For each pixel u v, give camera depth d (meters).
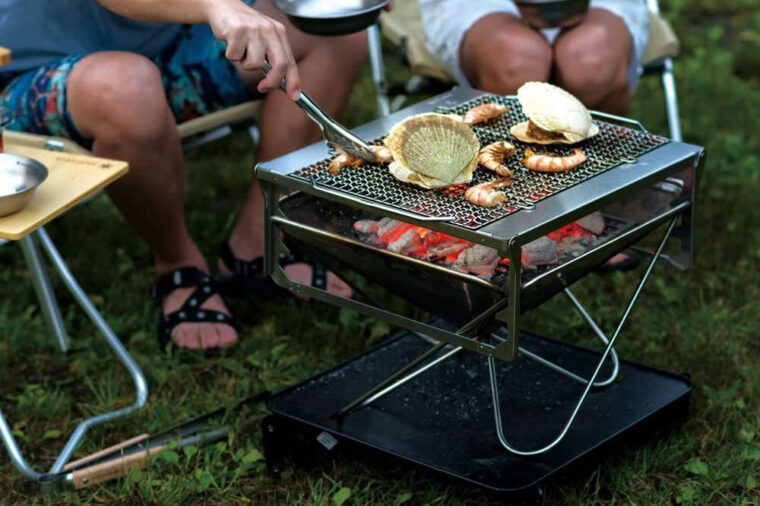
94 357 2.50
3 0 2.29
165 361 2.47
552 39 2.74
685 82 4.09
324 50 2.50
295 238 1.97
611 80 2.57
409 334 2.38
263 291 2.74
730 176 3.32
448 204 1.72
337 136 1.85
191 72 2.47
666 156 1.88
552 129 1.88
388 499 2.00
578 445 1.95
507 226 1.62
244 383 2.37
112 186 2.37
